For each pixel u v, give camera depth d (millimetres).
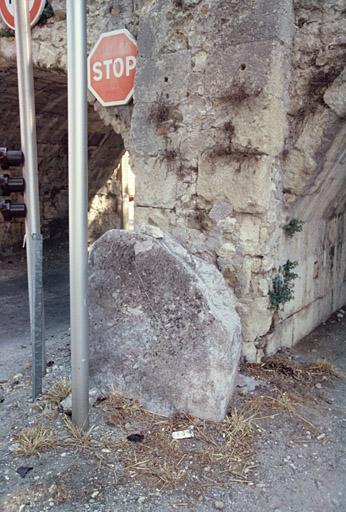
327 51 3203
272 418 2879
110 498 2205
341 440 2742
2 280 7496
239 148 3314
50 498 2205
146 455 2486
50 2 4512
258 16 3166
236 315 3000
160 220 3768
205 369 2729
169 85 3594
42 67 4742
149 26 3664
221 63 3328
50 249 9484
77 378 2617
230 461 2473
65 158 9336
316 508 2221
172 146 3633
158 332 2865
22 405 3043
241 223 3387
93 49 4152
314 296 4551
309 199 3807
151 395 2871
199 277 2908
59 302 6359
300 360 3801
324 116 3283
